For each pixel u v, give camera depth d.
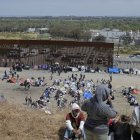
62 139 11.14
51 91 63.91
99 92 7.93
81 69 93.00
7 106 13.34
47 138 11.11
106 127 8.05
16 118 12.08
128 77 87.81
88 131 8.12
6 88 69.44
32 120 12.08
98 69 94.69
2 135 11.06
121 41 195.00
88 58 98.06
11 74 83.38
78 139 9.59
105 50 97.44
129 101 55.66
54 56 98.69
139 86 77.31
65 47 98.50
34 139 10.95
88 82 73.50
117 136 8.59
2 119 11.94
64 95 62.69
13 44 98.19
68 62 98.38
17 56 98.19
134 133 8.20
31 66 95.56
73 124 9.65
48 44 98.38
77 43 98.00
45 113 13.34
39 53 98.50
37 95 64.25
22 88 70.06
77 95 57.72
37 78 78.25
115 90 71.00
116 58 113.19
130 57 119.81
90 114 8.03
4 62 97.69
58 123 12.09
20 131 11.30
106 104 8.00
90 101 8.03
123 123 8.64
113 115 7.90
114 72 93.12
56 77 83.88
